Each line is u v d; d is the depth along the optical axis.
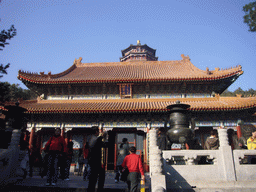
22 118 10.91
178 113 9.95
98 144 7.68
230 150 8.41
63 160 11.59
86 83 28.67
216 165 8.29
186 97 28.69
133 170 7.97
